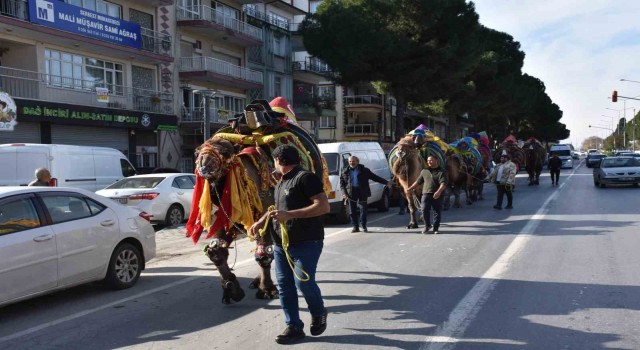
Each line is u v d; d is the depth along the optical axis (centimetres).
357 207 1229
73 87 2397
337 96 5153
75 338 542
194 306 647
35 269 613
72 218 680
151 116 2762
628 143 11019
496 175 1609
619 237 1038
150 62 2825
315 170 726
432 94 3253
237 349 494
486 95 4578
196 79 3141
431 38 3102
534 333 512
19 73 2195
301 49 4453
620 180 2356
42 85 2248
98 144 2547
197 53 3219
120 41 2511
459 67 3156
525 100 5372
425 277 752
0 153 1300
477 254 905
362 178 1205
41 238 623
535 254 891
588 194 2081
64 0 2352
